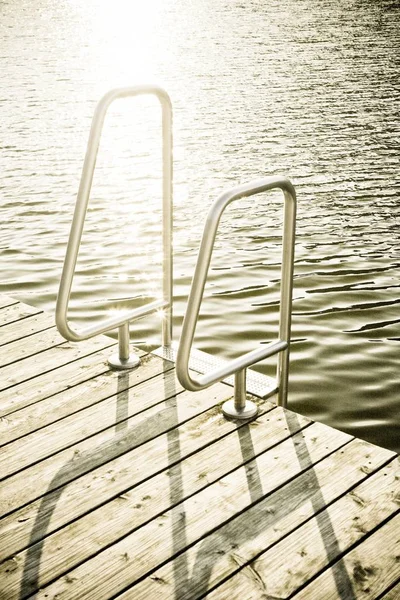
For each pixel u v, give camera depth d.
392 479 2.46
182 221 8.72
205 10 48.38
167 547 2.19
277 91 18.83
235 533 2.24
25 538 2.23
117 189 10.10
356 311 5.91
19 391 3.06
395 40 29.34
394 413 4.30
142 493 2.43
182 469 2.54
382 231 8.21
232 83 20.31
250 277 6.74
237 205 9.42
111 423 2.82
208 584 2.05
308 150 12.62
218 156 12.24
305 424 2.79
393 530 2.23
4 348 3.43
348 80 20.28
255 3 52.03
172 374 3.19
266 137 13.72
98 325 3.00
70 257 2.68
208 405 2.94
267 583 2.05
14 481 2.49
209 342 5.31
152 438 2.72
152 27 39.16
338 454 2.60
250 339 5.37
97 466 2.57
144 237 7.97
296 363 4.98
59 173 11.10
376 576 2.06
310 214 8.95
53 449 2.67
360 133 13.88
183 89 19.55
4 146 13.15
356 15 40.44
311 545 2.18
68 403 2.97
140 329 5.55
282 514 2.31
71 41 33.53
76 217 2.65
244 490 2.43
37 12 53.28
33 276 6.78
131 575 2.09
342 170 11.19
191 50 28.67
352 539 2.20
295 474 2.50
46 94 19.33
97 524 2.29
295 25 36.50
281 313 2.83
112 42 32.84
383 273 6.84
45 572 2.10
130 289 6.41
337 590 2.02
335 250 7.55
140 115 16.36
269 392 3.00
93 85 20.77
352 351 5.15
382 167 11.34
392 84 19.47
